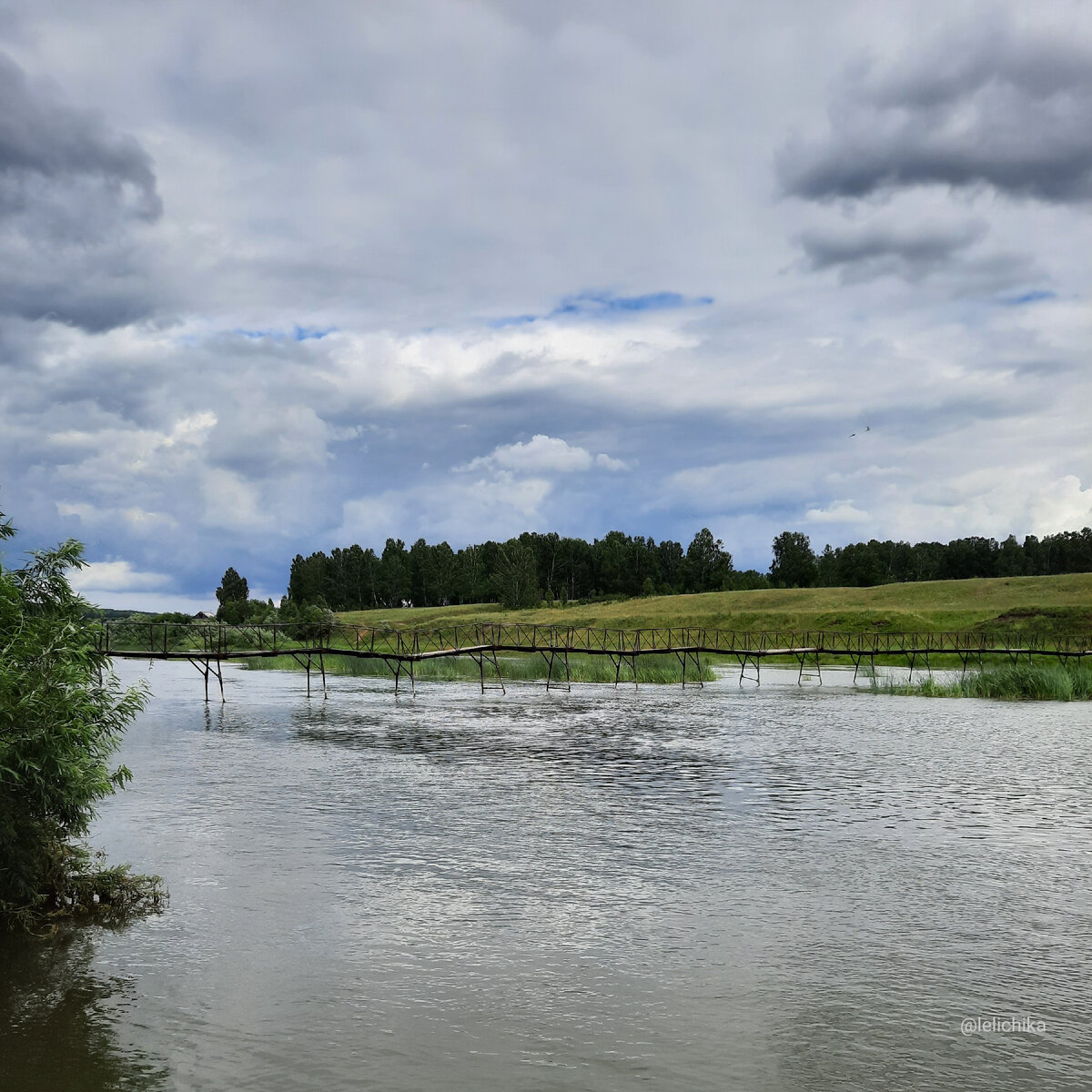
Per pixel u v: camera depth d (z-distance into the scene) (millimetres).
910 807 21031
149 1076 8547
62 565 14336
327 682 61125
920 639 92625
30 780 12516
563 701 48219
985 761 28188
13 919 12625
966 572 192125
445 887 14523
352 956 11586
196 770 25375
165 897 13828
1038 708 45969
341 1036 9414
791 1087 8500
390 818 19344
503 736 33375
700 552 175250
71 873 13672
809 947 12078
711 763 27203
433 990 10602
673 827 18828
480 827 18625
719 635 102750
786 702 48750
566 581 190000
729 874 15445
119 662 82062
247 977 10891
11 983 10656
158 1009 10000
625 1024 9797
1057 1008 10305
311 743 31047
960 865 16094
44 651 12953
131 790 22250
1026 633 89938
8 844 12328
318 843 17203
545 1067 8828
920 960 11695
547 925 12836
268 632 94812
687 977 11055
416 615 148625
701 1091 8414
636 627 113312
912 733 35469
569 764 26844
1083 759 28594
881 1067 8930
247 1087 8352
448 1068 8773
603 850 16938
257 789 22484
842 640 94938
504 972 11156
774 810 20609
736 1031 9664
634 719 39594
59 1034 9375
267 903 13656
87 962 11320
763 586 175625
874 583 151750
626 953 11812
